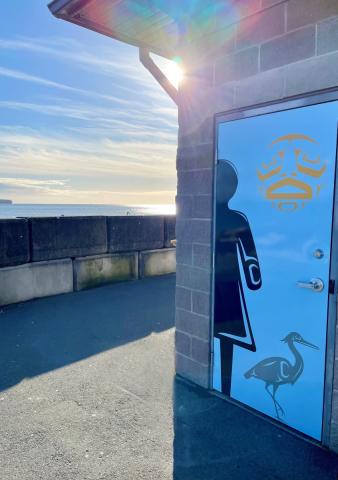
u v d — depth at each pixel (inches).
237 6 99.3
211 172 111.4
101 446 91.6
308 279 89.9
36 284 222.7
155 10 104.1
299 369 93.7
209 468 83.9
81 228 241.8
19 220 211.9
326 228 85.7
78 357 143.5
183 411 106.6
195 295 119.6
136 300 223.6
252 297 103.2
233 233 106.9
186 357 124.6
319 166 86.0
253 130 99.5
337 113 82.1
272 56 94.0
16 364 137.4
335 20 81.6
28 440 93.6
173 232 298.7
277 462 85.7
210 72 109.7
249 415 104.4
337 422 87.0
